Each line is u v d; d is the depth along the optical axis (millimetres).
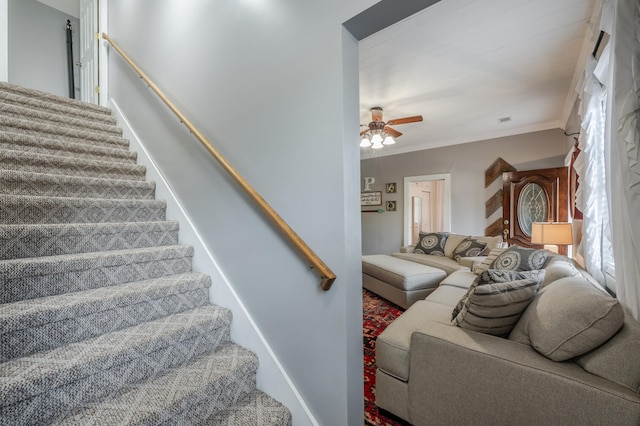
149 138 2518
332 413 1248
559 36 2205
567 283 1462
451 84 3012
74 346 1238
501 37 2223
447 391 1383
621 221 1242
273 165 1469
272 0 1467
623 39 1115
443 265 4023
